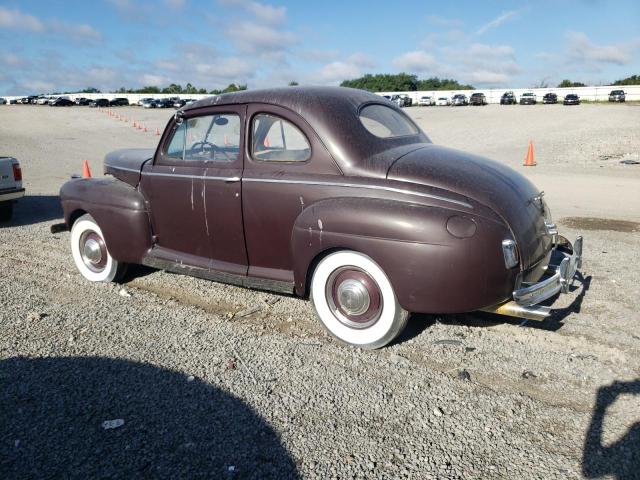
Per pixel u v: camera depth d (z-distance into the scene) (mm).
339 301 3715
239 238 4102
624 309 4281
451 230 3160
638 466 2486
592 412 2918
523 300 3314
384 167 3510
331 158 3617
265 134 3912
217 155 4188
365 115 3885
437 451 2627
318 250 3586
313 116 3703
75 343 3861
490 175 3561
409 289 3293
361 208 3385
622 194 9875
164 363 3539
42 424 2893
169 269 4562
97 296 4855
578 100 45750
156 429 2834
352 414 2941
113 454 2646
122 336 3969
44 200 10219
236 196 4008
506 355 3568
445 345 3723
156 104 57875
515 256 3271
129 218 4684
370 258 3457
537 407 2975
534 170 13570
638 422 2814
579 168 13797
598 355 3541
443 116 37938
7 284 5234
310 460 2578
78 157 17641
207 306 4551
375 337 3611
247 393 3162
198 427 2848
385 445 2680
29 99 70000
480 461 2549
